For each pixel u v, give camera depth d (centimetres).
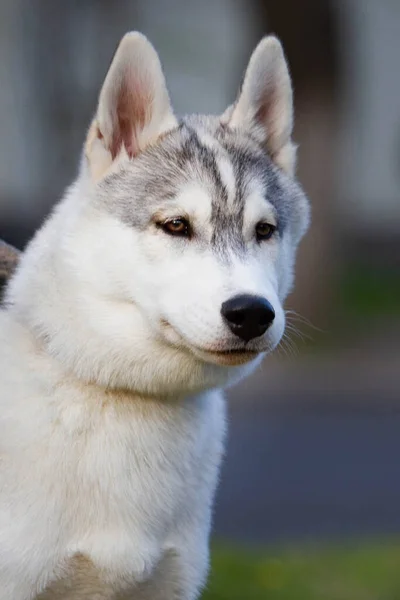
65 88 3612
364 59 4534
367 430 2312
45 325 808
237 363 779
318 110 2872
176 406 834
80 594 812
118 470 801
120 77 852
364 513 1711
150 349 801
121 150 856
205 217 817
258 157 890
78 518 794
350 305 3350
